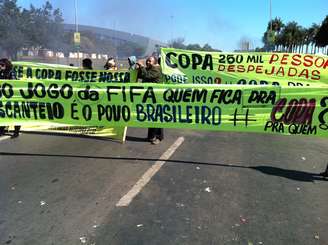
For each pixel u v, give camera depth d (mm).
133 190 5734
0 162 7141
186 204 5273
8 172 6543
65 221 4703
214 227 4609
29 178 6234
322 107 6512
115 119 7137
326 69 11711
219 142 9234
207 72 11617
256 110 6699
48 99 7207
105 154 7805
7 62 9727
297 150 8648
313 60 11711
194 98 6824
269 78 11766
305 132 6652
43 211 4984
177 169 6852
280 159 7777
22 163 7090
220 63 11602
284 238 4395
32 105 7254
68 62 35375
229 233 4469
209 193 5707
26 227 4547
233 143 9180
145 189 5797
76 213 4930
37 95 7207
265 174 6711
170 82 11586
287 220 4867
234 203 5352
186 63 11555
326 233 4555
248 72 11703
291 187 6082
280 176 6633
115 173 6539
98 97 7086
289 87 6527
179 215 4918
